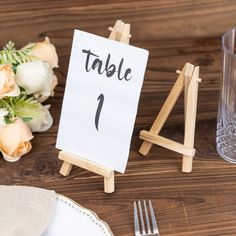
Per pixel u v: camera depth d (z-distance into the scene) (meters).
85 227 0.86
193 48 1.21
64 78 1.18
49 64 1.07
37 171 1.00
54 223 0.88
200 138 1.05
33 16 1.17
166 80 1.17
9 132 0.99
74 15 1.18
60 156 0.97
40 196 0.89
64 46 1.19
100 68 0.91
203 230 0.90
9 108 1.02
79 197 0.96
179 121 1.08
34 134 1.07
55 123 1.09
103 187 0.97
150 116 1.09
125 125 0.91
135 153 1.02
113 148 0.93
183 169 0.99
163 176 0.98
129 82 0.90
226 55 0.97
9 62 1.04
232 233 0.90
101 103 0.92
